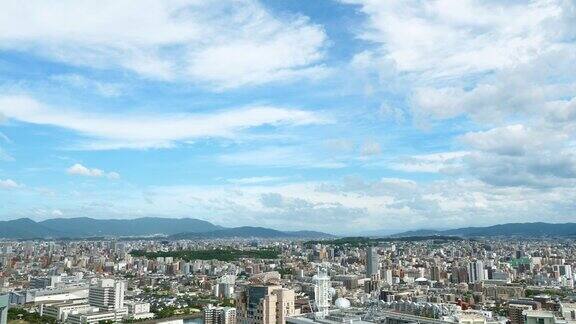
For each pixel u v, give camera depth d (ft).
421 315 606.55
